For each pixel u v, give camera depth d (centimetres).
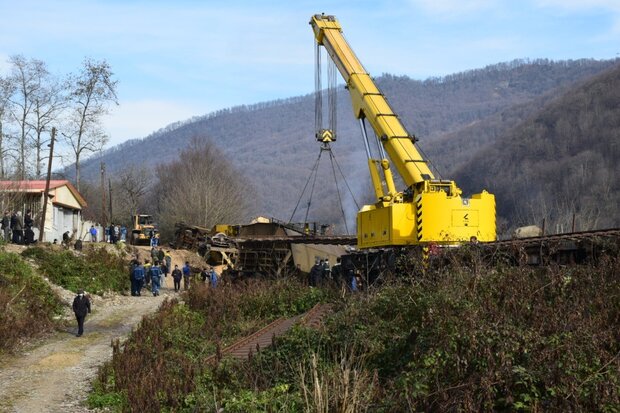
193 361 1683
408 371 1225
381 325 1500
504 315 1252
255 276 3881
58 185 4716
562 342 1112
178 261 4600
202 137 10088
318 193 19500
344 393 1063
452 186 2530
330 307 2069
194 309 2602
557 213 5484
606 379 1019
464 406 1020
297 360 1427
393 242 2522
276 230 4609
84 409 1450
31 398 1544
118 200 9231
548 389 1004
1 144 5606
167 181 9606
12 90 5672
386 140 2758
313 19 3316
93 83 5956
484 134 15750
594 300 1330
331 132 3294
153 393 1414
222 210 7719
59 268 3309
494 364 1080
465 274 1540
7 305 2430
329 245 4084
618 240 1644
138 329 2166
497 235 2561
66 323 2558
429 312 1327
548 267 1497
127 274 3697
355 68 3033
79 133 6031
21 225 3734
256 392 1301
